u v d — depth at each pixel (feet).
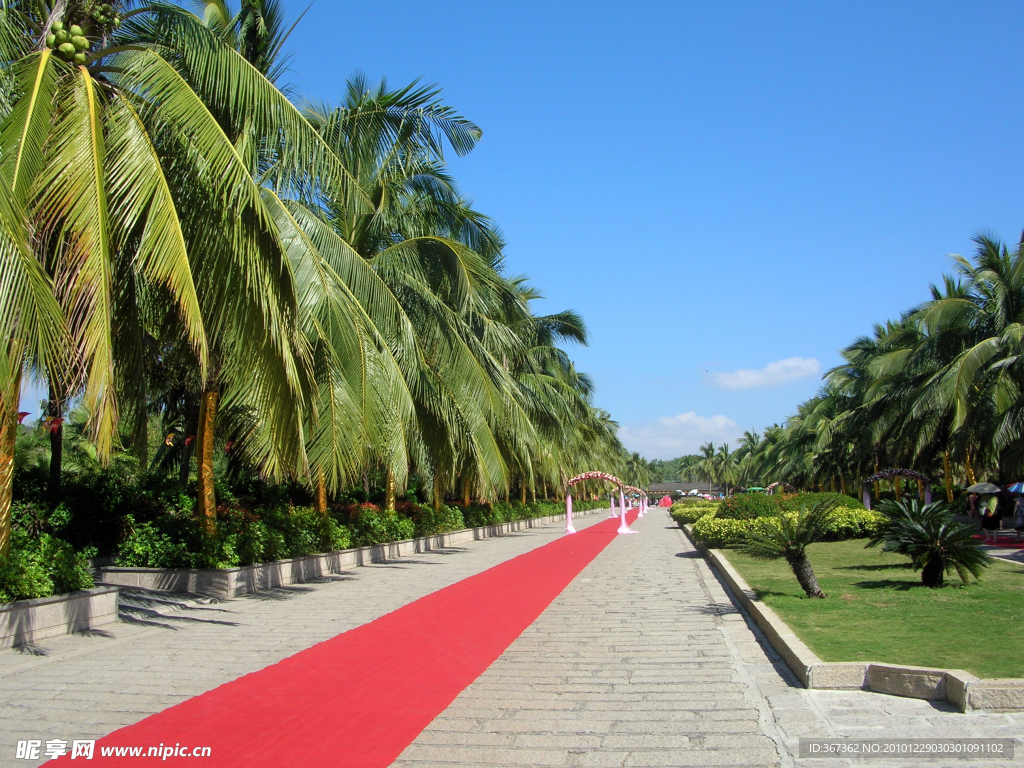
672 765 14.89
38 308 20.57
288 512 53.67
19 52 28.35
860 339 119.03
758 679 21.18
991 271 79.82
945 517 35.76
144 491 49.83
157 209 24.67
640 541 86.17
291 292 28.22
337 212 54.54
